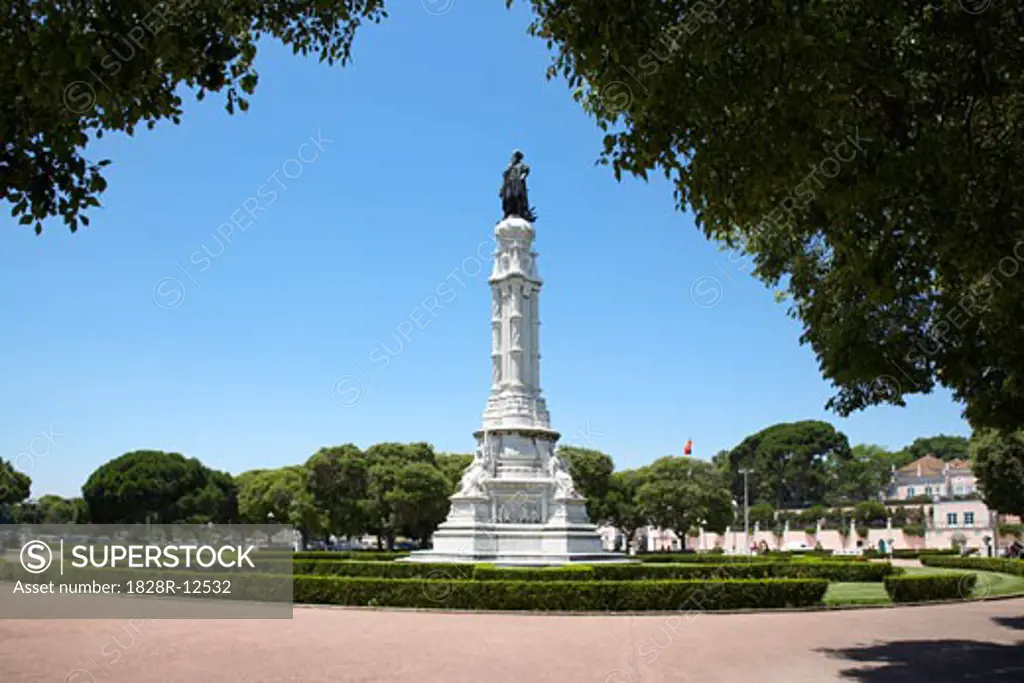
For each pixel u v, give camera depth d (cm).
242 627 3012
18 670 2144
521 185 6038
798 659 2278
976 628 2942
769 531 11900
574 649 2441
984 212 1469
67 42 1156
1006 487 5969
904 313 2095
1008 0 1370
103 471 11162
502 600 3506
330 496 8506
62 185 1319
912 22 1446
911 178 1403
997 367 2034
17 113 1273
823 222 1642
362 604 3697
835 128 1388
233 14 1527
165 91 1355
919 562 7869
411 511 8469
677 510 9456
